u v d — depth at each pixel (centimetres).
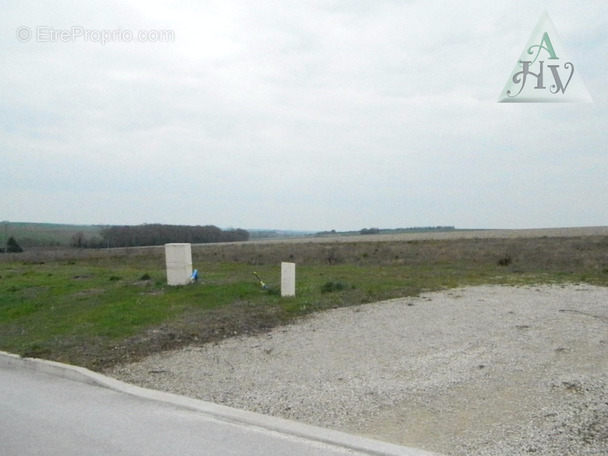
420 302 1203
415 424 521
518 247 3581
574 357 721
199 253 4241
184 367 783
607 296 1241
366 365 735
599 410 526
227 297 1313
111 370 796
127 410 600
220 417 568
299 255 3466
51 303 1398
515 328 903
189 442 491
